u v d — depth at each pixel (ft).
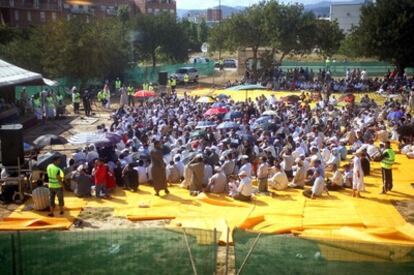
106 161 59.98
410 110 110.73
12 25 228.22
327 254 31.01
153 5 327.88
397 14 169.27
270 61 179.01
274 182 54.90
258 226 42.88
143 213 47.14
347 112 95.76
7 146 50.90
